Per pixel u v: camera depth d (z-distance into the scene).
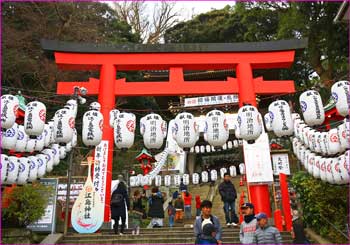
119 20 30.42
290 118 9.22
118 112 11.25
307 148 11.14
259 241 5.89
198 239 5.58
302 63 26.77
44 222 11.09
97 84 12.95
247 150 12.34
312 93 9.09
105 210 11.25
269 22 26.19
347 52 22.61
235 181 23.41
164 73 22.58
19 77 20.98
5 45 20.36
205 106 21.59
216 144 9.12
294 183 11.44
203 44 13.27
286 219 10.66
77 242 9.91
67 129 8.77
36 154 10.23
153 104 28.08
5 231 9.95
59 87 12.56
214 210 17.06
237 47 13.29
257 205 11.66
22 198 10.16
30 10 22.59
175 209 14.61
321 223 10.10
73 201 12.73
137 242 9.88
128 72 26.81
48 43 12.87
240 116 9.14
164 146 24.28
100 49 13.05
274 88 12.88
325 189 10.27
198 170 26.89
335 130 8.99
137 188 19.47
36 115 8.23
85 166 20.22
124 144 9.88
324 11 22.02
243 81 12.80
